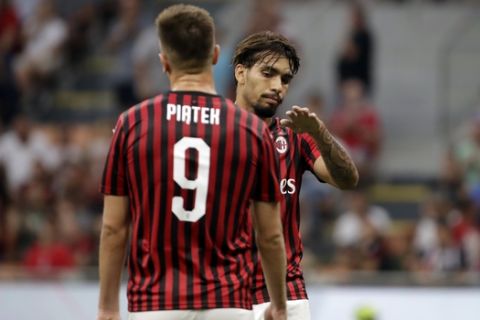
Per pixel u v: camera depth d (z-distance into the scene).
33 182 46.09
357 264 39.53
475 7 64.62
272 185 14.50
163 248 14.12
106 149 48.25
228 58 50.06
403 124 62.06
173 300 14.02
